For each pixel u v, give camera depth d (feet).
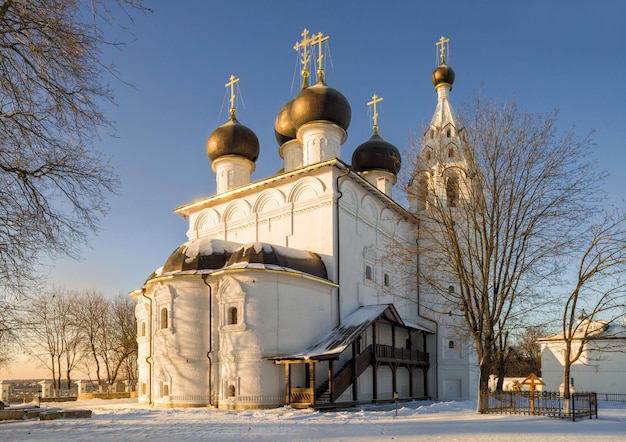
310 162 121.60
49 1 32.96
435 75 153.89
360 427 56.65
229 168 132.77
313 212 106.63
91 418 67.51
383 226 124.57
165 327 95.30
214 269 96.27
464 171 82.53
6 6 32.40
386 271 124.36
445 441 43.73
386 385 110.83
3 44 32.91
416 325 122.52
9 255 39.50
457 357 126.72
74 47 33.50
